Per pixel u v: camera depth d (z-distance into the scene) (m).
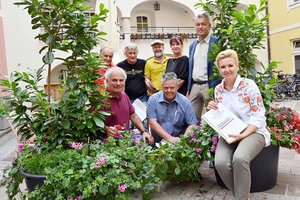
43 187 2.45
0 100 2.82
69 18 2.77
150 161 2.87
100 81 3.14
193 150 3.34
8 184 2.86
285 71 15.59
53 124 2.85
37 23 2.95
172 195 3.26
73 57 2.88
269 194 3.19
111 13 5.01
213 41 4.26
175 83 3.78
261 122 2.77
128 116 3.60
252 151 2.65
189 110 3.86
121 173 2.48
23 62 10.30
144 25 17.81
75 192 2.38
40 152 2.81
